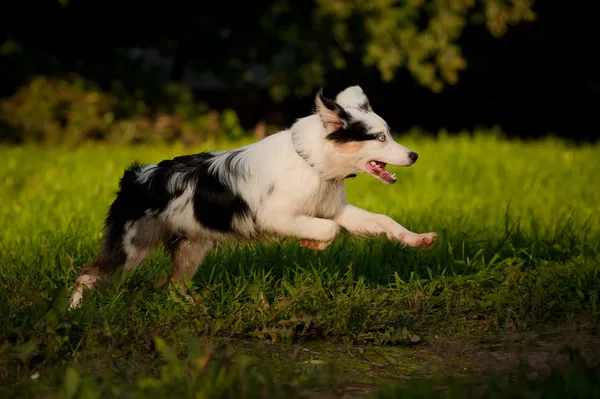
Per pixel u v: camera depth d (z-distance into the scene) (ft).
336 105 21.89
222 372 15.66
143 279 22.18
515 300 23.45
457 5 76.02
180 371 15.56
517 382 16.25
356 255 26.94
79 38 79.41
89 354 18.28
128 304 21.06
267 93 95.04
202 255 24.08
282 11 80.69
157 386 15.21
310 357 19.40
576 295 23.98
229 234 22.85
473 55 89.10
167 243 23.77
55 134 68.69
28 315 19.90
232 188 22.34
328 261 26.48
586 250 28.78
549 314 22.86
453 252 28.30
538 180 47.78
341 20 77.97
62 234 29.01
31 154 58.34
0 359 17.56
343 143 21.94
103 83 76.95
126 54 89.20
